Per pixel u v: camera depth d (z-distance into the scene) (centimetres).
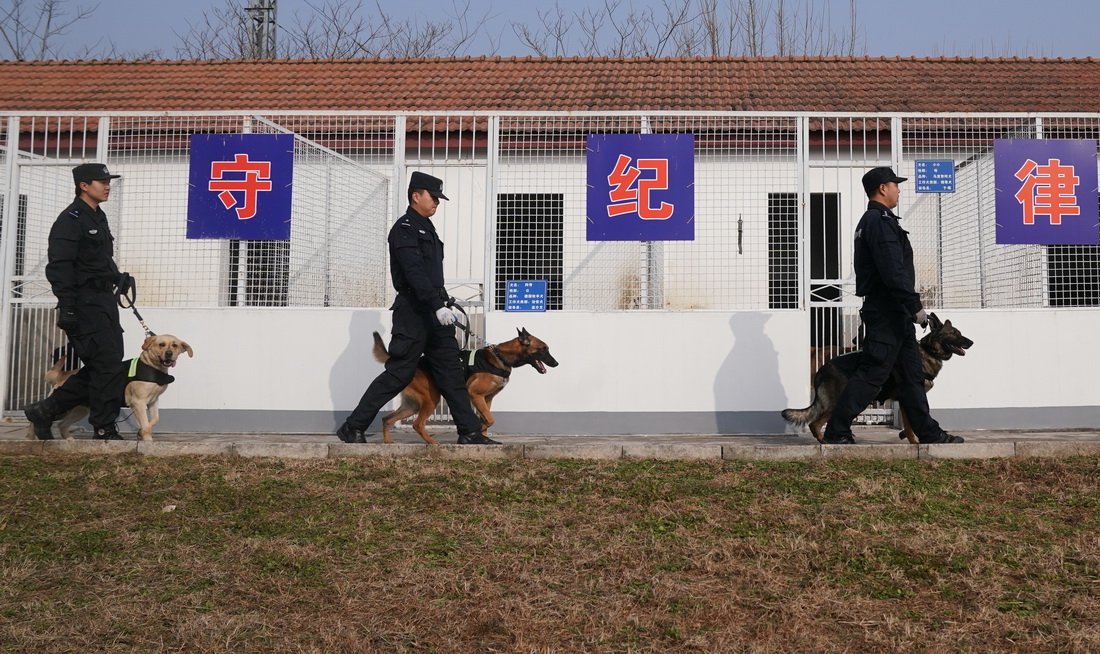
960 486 512
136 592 365
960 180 809
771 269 770
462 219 874
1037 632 322
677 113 752
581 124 781
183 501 491
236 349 762
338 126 822
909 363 619
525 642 318
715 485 518
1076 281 796
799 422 664
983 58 1345
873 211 610
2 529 443
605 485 518
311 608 350
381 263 841
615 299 775
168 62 1410
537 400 751
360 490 510
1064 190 766
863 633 325
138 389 638
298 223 782
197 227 766
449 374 638
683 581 376
